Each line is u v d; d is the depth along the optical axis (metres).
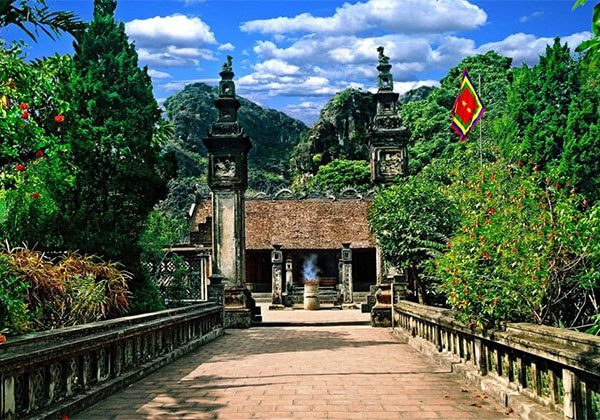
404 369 9.34
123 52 11.91
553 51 17.52
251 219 39.00
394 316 17.30
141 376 8.52
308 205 39.69
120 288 9.91
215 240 18.66
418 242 13.91
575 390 4.97
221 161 18.89
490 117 35.91
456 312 7.98
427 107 48.22
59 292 8.33
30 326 7.62
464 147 34.66
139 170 11.50
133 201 11.70
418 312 11.90
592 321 7.96
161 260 15.58
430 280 14.96
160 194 12.23
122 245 11.38
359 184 58.16
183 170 70.50
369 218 16.25
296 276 38.94
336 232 38.09
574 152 15.69
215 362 10.40
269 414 6.36
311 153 65.88
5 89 8.66
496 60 48.91
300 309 29.55
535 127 16.89
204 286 18.30
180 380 8.46
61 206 10.90
